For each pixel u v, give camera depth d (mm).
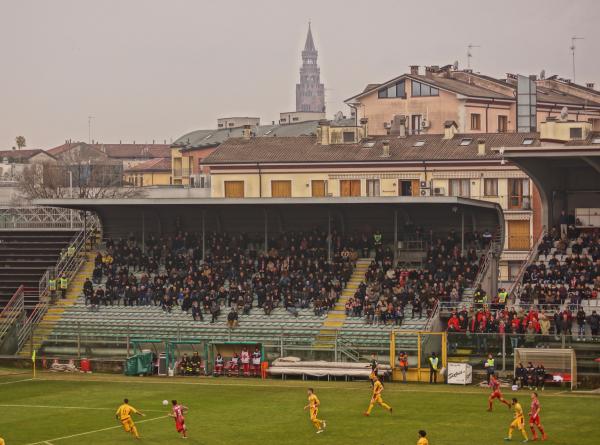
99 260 123000
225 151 155875
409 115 173750
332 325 106875
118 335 108500
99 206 121625
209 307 112375
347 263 114688
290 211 122000
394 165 145000
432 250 113000
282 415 78438
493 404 82375
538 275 107250
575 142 136500
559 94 187500
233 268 118000
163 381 97500
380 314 105000
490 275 112062
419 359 95812
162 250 124125
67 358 106812
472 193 141000
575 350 93062
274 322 109188
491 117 172750
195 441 69875
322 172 149000
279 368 99000
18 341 111500
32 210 134000
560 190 116500
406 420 75750
